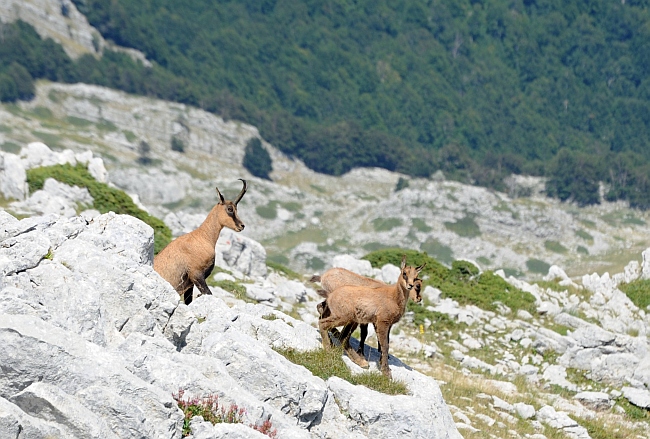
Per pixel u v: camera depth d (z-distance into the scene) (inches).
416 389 2106.3
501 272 4675.2
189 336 1947.6
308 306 3900.1
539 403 3147.1
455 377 3235.7
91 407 1443.2
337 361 2110.0
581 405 3371.1
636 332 4232.3
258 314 2375.7
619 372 3661.4
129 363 1626.5
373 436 1886.1
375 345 3174.2
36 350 1454.2
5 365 1440.7
